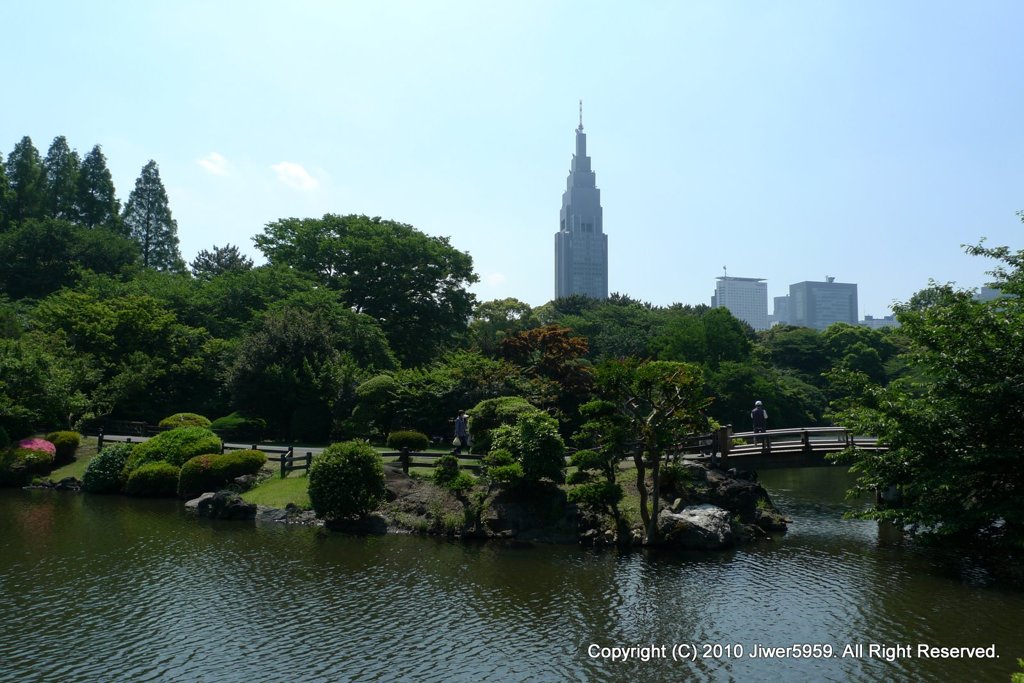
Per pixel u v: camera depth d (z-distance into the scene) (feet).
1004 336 73.20
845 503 115.55
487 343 178.19
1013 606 59.98
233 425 134.21
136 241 256.52
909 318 79.41
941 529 71.77
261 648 49.80
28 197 239.09
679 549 80.18
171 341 157.17
